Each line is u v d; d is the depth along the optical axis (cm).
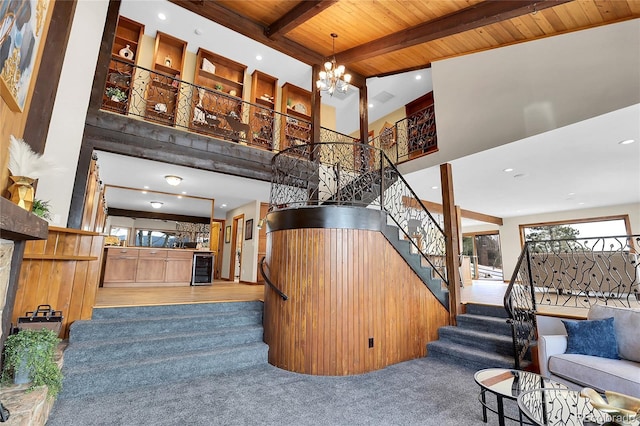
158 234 769
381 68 672
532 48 423
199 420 240
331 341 348
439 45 517
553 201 767
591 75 361
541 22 394
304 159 638
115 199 742
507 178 577
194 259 739
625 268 445
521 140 419
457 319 447
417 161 555
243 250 857
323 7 477
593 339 285
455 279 461
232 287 679
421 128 674
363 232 380
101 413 248
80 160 420
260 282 790
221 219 1057
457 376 338
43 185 380
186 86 653
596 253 494
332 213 374
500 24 420
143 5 554
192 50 670
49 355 227
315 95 664
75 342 328
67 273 351
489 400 279
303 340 353
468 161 496
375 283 378
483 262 1164
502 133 439
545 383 229
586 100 362
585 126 374
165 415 247
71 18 288
